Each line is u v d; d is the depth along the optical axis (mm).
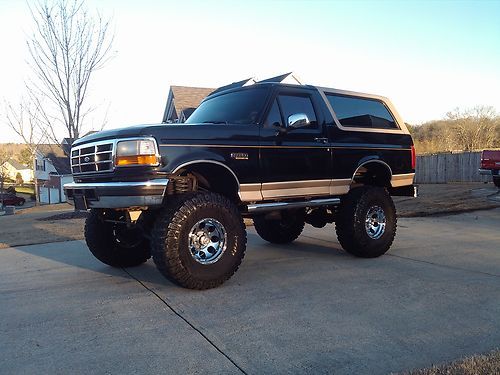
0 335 3684
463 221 10039
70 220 12430
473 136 45250
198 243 4762
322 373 2936
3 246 8211
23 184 61406
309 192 5793
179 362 3133
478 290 4676
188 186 5105
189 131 4754
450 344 3342
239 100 5812
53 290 5031
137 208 4734
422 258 6309
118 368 3061
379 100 6922
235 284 5039
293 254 6730
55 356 3264
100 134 4887
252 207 5266
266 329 3689
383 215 6465
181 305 4340
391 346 3324
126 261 6004
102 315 4121
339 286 4895
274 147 5363
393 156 6754
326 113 6039
